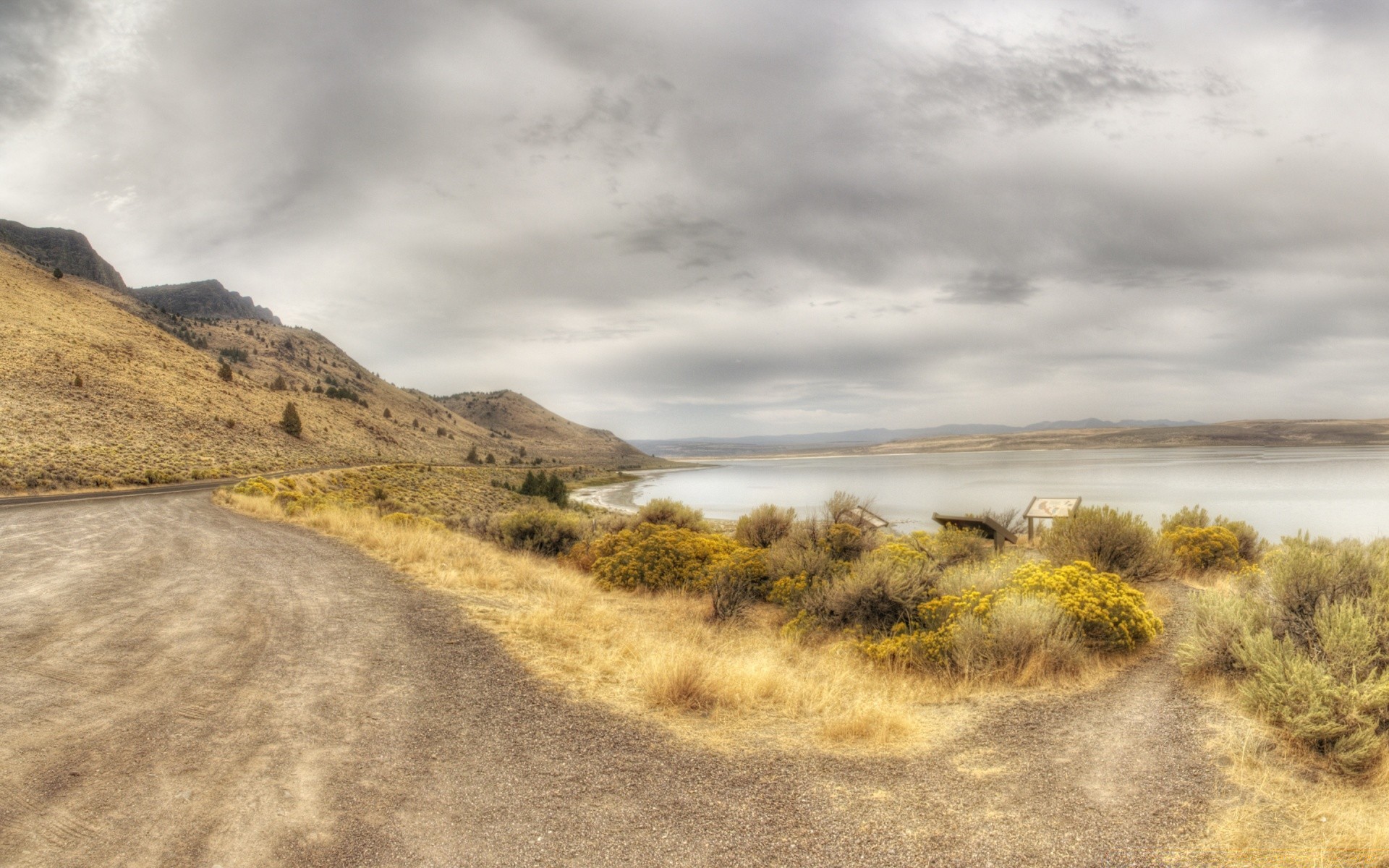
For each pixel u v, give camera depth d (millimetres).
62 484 33406
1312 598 6711
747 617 11086
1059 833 3742
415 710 5547
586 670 6918
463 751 4777
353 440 101938
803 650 8852
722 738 5250
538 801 4062
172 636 7441
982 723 5738
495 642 7785
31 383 52312
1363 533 36250
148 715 5191
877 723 5555
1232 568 13719
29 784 4031
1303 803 4047
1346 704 4785
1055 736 5312
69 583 10352
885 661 8016
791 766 4711
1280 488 74000
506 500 57375
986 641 7418
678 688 6039
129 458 43812
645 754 4852
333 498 30891
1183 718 5602
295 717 5262
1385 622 5828
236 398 83188
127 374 66062
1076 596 8211
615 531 18906
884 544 14234
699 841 3641
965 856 3500
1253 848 3539
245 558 13117
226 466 50500
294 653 6957
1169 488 77125
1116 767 4641
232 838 3516
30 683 5824
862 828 3805
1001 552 14617
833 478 130875
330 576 11484
